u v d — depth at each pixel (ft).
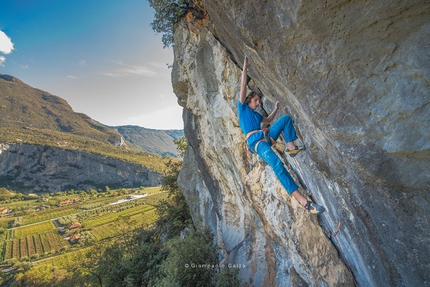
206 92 24.76
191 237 33.76
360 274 13.14
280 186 18.29
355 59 6.53
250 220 28.81
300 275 20.11
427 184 6.20
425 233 6.92
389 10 5.48
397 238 7.86
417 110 5.77
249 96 11.19
